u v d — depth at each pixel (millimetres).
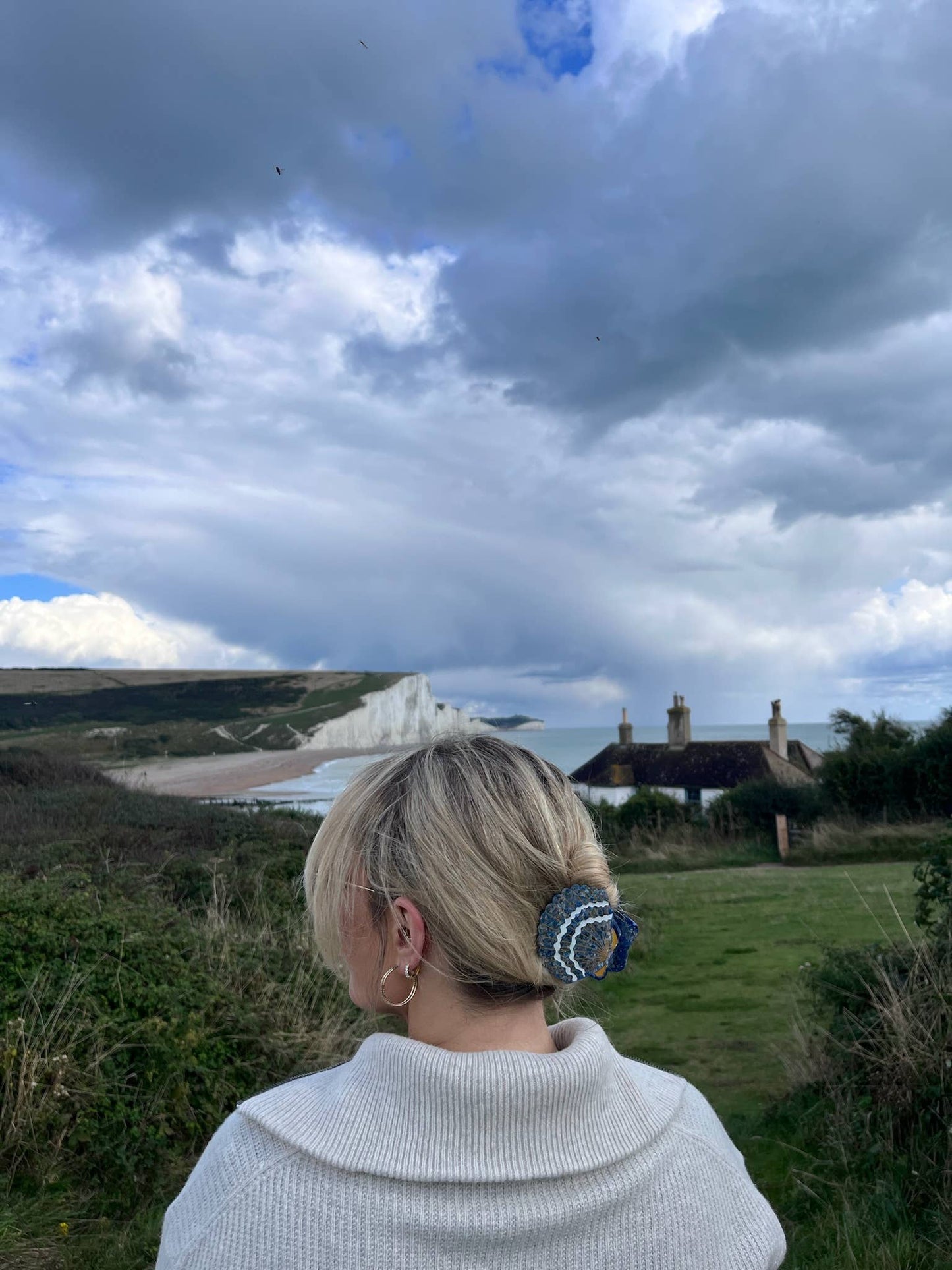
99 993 4883
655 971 8883
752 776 37906
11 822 12789
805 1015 6742
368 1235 854
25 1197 3914
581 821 1110
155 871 8953
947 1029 4305
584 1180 909
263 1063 5234
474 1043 1019
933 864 5000
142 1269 3555
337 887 1102
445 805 1045
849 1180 4070
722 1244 965
